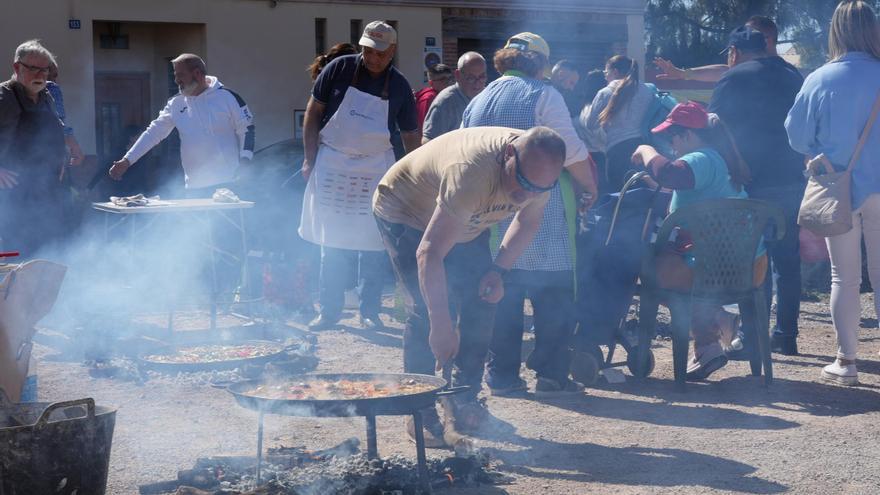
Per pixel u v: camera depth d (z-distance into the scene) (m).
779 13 23.33
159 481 4.32
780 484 4.34
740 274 6.03
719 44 23.36
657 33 23.81
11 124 7.84
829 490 4.28
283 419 5.38
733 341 6.94
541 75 5.78
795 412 5.53
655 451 4.82
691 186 5.97
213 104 8.91
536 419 5.39
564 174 5.57
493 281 4.54
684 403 5.74
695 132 6.16
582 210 5.72
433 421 4.87
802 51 24.14
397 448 4.80
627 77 8.15
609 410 5.58
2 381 4.31
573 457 4.73
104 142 16.25
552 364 5.82
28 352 4.54
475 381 5.00
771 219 6.09
